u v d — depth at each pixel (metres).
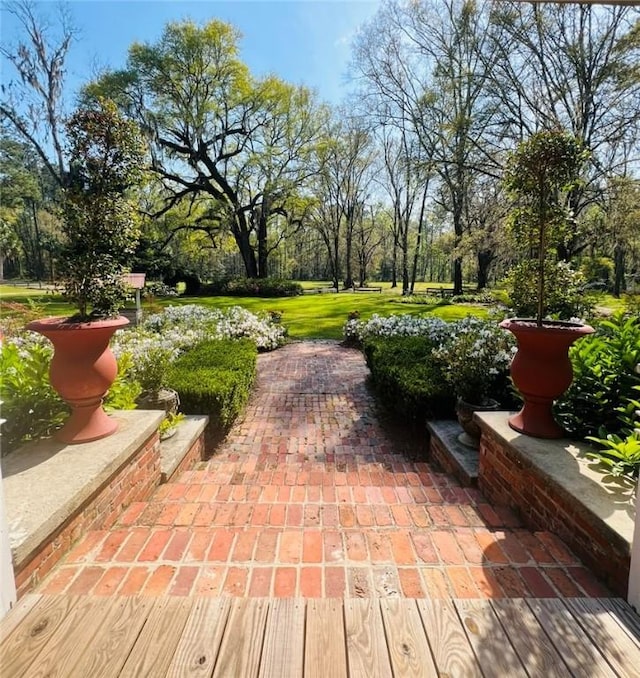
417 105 16.14
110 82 15.94
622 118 9.49
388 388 4.39
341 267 37.53
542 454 2.02
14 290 17.62
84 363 2.06
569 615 1.30
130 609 1.30
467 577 1.53
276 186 21.17
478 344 3.58
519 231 2.60
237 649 1.16
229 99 19.19
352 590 1.45
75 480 1.72
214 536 1.79
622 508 1.56
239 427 4.41
